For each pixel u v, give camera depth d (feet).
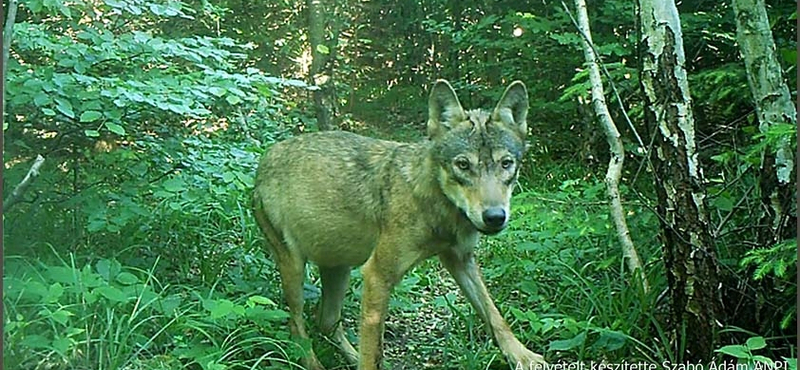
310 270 11.60
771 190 8.56
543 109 18.75
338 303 9.74
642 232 11.06
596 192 11.93
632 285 9.35
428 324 10.57
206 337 8.94
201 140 12.03
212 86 10.72
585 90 11.30
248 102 12.94
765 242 8.65
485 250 12.38
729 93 10.48
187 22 15.69
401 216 8.59
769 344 8.62
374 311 8.69
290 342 8.88
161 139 11.21
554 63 18.52
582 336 8.73
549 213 12.21
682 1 14.07
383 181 8.78
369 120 27.84
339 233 9.11
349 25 28.37
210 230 11.64
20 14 11.44
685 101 8.41
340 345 9.68
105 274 8.72
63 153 11.11
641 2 8.47
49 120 10.49
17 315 8.09
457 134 8.30
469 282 9.04
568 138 18.92
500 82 21.98
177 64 12.04
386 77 30.19
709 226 8.46
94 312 8.59
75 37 11.07
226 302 8.42
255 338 8.68
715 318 8.45
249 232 11.51
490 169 8.20
